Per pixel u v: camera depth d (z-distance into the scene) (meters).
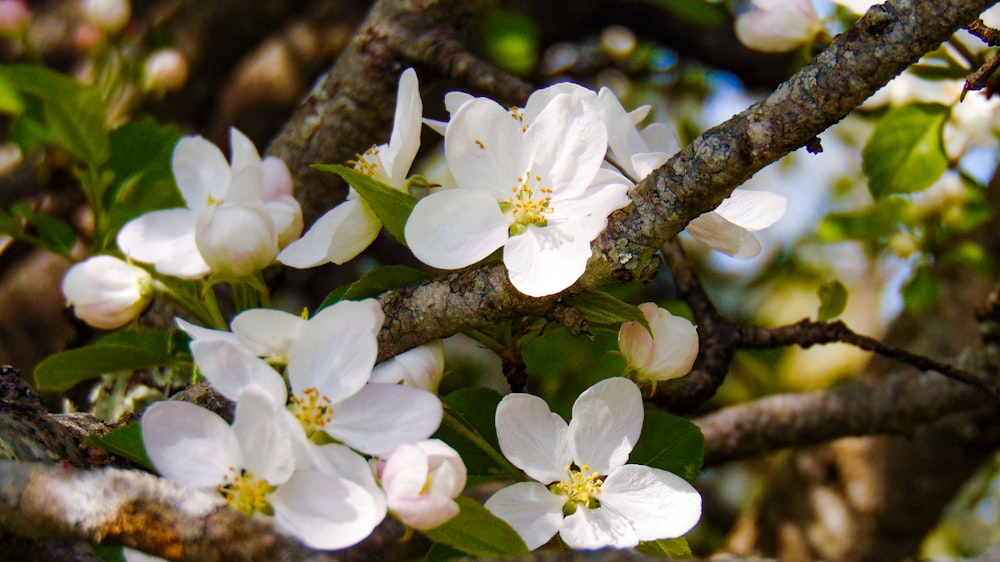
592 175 0.65
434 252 0.64
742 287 1.30
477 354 1.05
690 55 1.12
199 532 0.60
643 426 0.67
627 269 0.64
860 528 1.00
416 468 0.61
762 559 0.61
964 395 0.86
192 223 0.71
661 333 0.66
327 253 0.67
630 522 0.64
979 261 0.86
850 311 1.26
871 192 0.79
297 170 0.81
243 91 1.01
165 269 0.70
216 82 1.07
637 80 1.21
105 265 0.71
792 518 1.02
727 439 0.89
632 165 0.66
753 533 1.04
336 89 0.81
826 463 1.02
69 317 0.84
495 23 1.04
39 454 0.64
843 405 0.88
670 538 0.64
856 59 0.62
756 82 1.11
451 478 0.62
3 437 0.64
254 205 0.68
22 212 0.80
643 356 0.66
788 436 0.89
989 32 0.64
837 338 0.76
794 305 1.29
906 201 0.86
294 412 0.63
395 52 0.80
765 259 1.31
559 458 0.65
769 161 0.63
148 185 0.81
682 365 0.66
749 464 1.30
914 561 0.61
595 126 0.65
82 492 0.61
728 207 0.67
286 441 0.61
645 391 0.67
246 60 1.06
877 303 1.26
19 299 0.89
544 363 0.86
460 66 0.80
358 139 0.81
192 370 0.71
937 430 0.98
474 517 0.61
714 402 1.18
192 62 1.06
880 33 0.62
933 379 0.87
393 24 0.80
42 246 0.80
